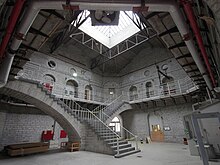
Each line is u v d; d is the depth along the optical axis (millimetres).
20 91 7465
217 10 2127
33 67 12594
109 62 18750
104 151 8445
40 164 6293
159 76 15383
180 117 13070
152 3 2826
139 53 18359
